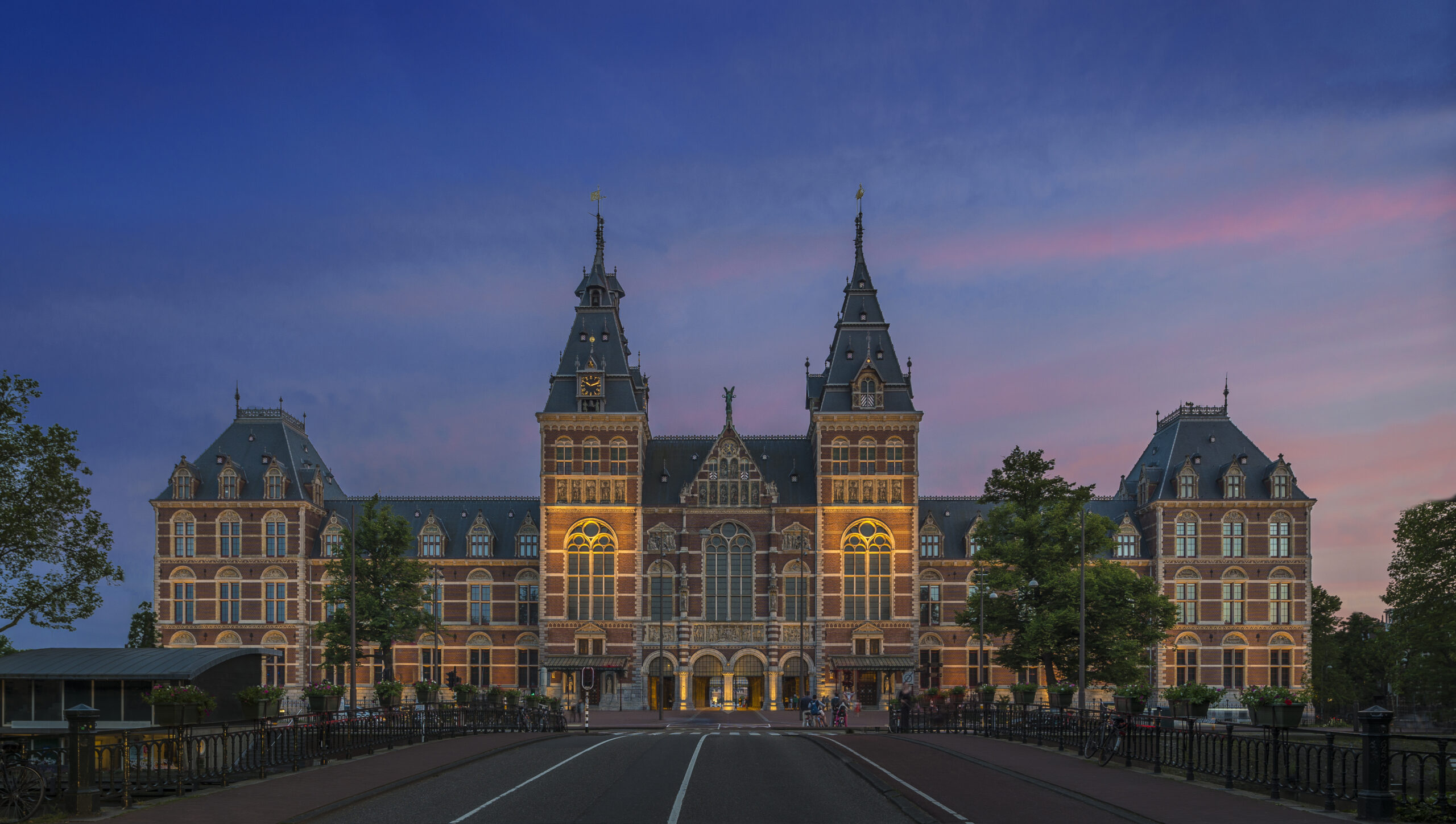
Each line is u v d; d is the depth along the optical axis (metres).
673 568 103.50
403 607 90.81
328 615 99.94
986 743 49.78
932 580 108.62
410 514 113.25
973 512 111.88
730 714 93.00
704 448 111.38
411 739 47.94
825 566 102.81
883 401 104.50
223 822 25.58
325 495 114.56
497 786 32.06
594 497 103.81
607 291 108.69
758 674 102.69
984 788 31.28
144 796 30.08
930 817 26.12
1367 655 121.94
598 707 101.31
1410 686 69.12
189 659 40.66
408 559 103.12
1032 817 26.11
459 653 107.75
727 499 104.31
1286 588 105.25
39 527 45.38
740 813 27.00
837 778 33.91
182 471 106.31
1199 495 106.25
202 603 105.12
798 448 110.88
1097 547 81.38
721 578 103.38
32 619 46.34
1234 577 105.38
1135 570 107.88
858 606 102.38
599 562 103.56
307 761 37.56
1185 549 105.94
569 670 101.81
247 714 35.19
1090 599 77.50
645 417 108.81
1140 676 79.12
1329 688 121.12
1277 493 106.00
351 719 41.34
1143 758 37.97
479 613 108.69
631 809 27.50
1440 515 66.06
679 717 88.81
